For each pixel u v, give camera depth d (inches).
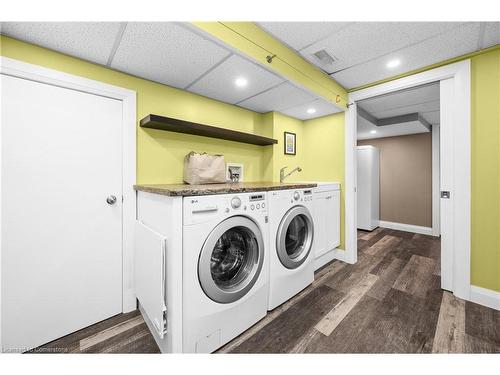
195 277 45.6
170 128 71.2
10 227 48.3
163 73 66.1
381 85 93.1
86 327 58.2
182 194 43.8
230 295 50.7
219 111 89.8
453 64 74.2
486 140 68.5
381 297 71.9
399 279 85.1
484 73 68.8
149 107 70.4
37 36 48.4
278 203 65.6
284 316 61.8
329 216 99.3
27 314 50.3
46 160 52.4
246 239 59.6
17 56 49.2
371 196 167.0
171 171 75.2
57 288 54.1
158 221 51.2
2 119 47.5
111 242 62.4
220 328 49.7
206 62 60.2
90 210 58.8
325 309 65.1
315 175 116.4
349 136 103.3
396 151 176.6
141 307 63.2
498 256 66.8
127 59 58.3
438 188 151.6
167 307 46.0
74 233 56.4
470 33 61.4
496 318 60.4
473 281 70.2
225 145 91.6
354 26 59.5
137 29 47.0
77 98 56.9
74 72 56.7
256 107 98.4
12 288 48.6
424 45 67.5
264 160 107.0
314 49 70.9
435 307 66.0
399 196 174.7
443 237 76.7
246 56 57.5
